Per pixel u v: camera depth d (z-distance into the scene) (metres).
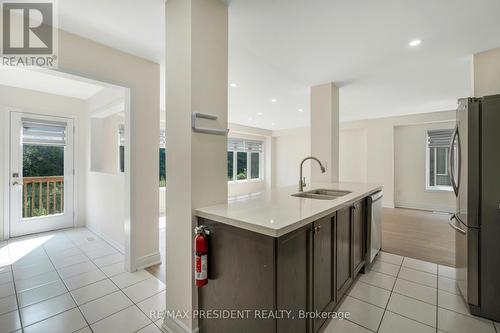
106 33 2.13
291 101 4.57
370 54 2.56
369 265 2.63
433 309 1.94
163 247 3.36
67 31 2.10
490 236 1.78
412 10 1.81
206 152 1.64
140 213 2.67
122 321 1.81
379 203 3.02
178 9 1.62
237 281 1.39
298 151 8.46
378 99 4.39
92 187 4.09
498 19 1.91
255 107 5.11
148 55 2.58
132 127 2.58
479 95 2.47
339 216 1.92
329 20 1.96
